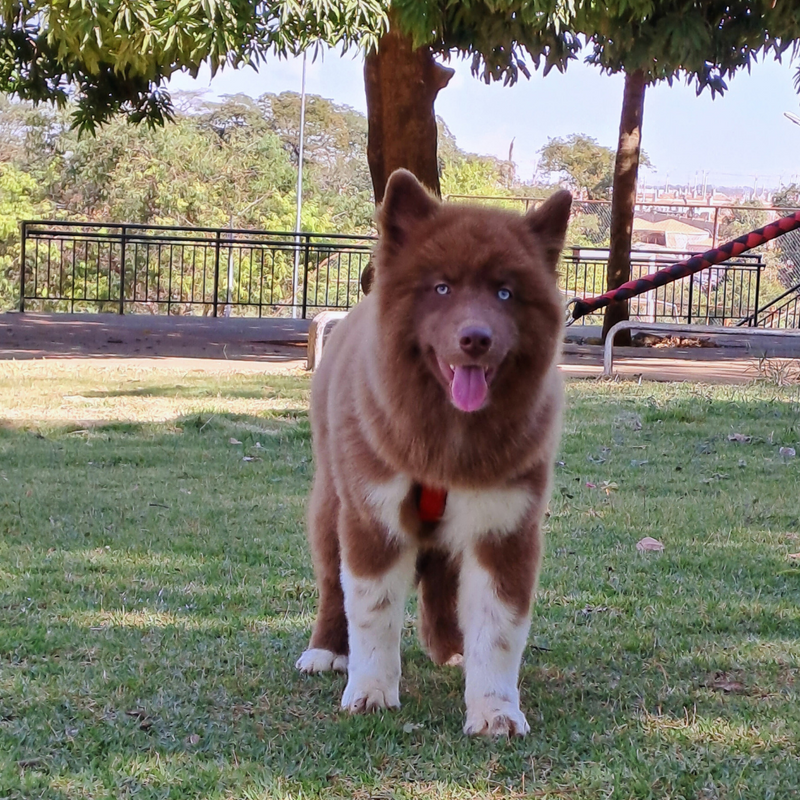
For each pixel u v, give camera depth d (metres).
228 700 3.23
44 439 5.52
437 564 3.38
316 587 3.80
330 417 3.33
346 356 3.32
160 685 3.27
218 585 3.80
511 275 3.16
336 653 3.41
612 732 3.13
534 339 3.16
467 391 3.06
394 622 3.23
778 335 8.12
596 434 5.97
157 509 4.40
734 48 8.35
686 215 27.70
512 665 3.17
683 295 16.09
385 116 8.48
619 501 4.60
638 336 11.56
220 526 4.25
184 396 6.83
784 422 6.40
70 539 4.11
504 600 3.16
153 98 10.59
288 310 19.19
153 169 26.41
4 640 3.43
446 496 3.16
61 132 27.48
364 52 6.96
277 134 31.05
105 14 6.70
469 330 3.04
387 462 3.16
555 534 4.26
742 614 3.67
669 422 6.41
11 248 24.73
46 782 2.94
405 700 3.27
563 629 3.59
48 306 17.28
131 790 2.93
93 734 3.09
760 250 19.75
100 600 3.68
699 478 5.05
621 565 4.00
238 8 6.73
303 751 3.05
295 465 5.11
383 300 3.19
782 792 2.94
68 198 27.20
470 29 8.20
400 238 3.22
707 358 9.95
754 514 4.48
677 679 3.35
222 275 20.53
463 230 3.18
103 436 5.64
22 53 9.99
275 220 26.97
